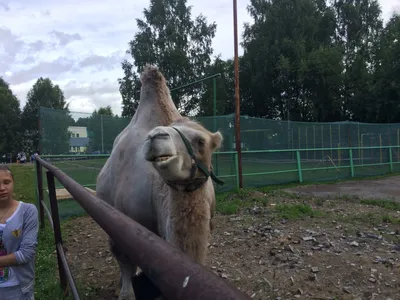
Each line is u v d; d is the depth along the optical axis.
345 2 39.53
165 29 38.06
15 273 2.83
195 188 2.39
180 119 2.77
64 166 8.84
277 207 8.30
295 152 13.11
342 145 14.79
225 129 11.14
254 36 37.72
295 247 5.64
